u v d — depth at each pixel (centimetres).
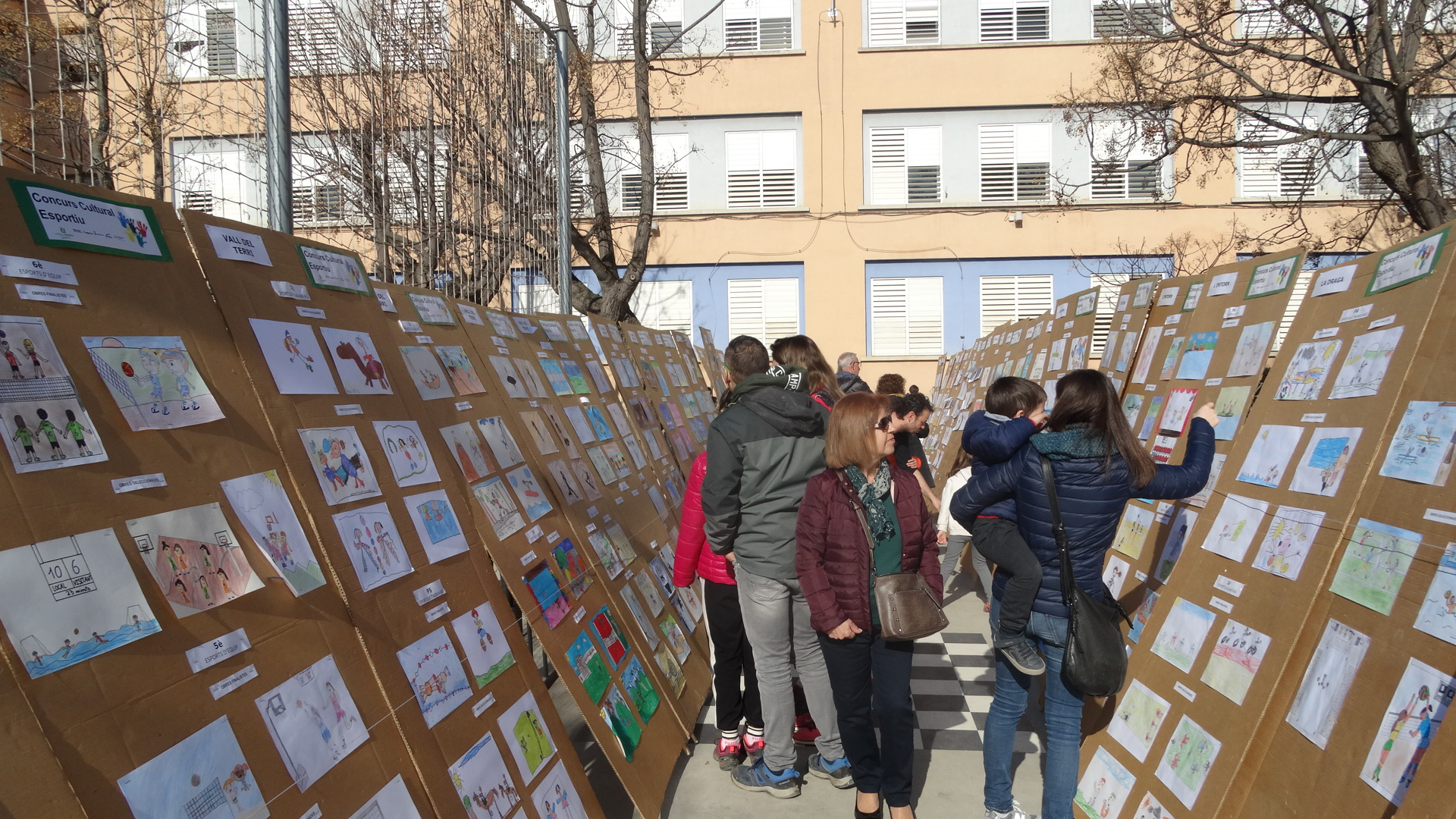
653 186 937
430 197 384
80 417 149
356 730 184
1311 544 258
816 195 1636
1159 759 293
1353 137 784
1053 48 1611
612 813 339
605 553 380
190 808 142
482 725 229
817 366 420
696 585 518
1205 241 1566
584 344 529
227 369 188
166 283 181
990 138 1633
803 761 389
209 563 164
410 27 376
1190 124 1152
